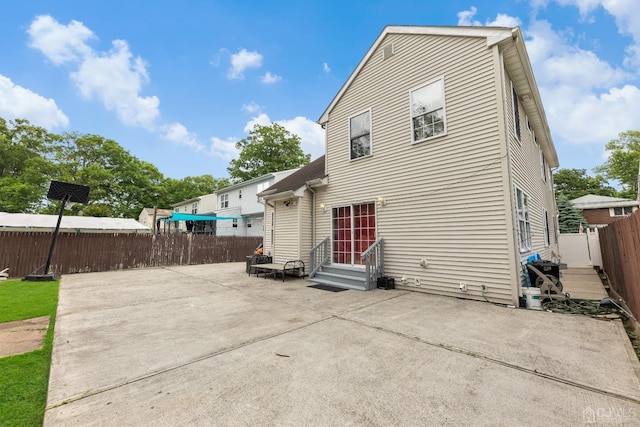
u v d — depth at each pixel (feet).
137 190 93.45
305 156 111.55
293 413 6.97
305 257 31.81
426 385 8.25
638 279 13.33
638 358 9.87
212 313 16.69
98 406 7.34
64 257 36.24
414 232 22.89
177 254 46.78
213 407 7.25
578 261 41.22
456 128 20.75
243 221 74.74
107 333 13.20
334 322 14.60
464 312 16.14
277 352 10.80
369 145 27.07
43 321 15.24
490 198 18.72
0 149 70.85
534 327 13.29
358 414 6.90
